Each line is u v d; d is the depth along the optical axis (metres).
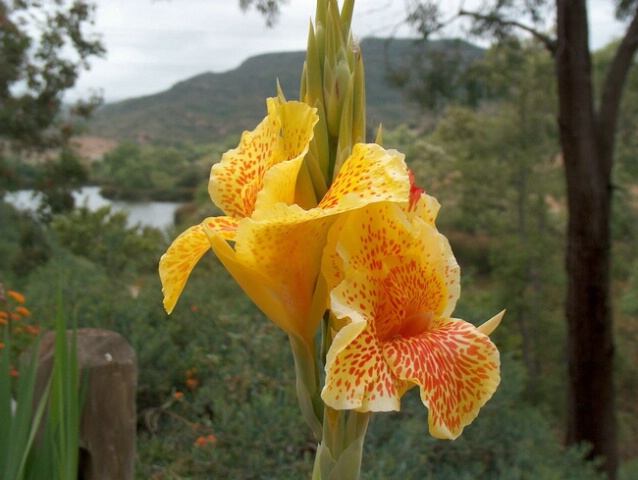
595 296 7.02
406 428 3.86
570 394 7.33
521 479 4.06
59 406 1.91
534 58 13.27
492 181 15.61
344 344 1.07
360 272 1.17
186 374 4.91
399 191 1.10
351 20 1.30
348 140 1.24
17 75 12.86
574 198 7.01
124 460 2.79
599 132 7.04
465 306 6.57
